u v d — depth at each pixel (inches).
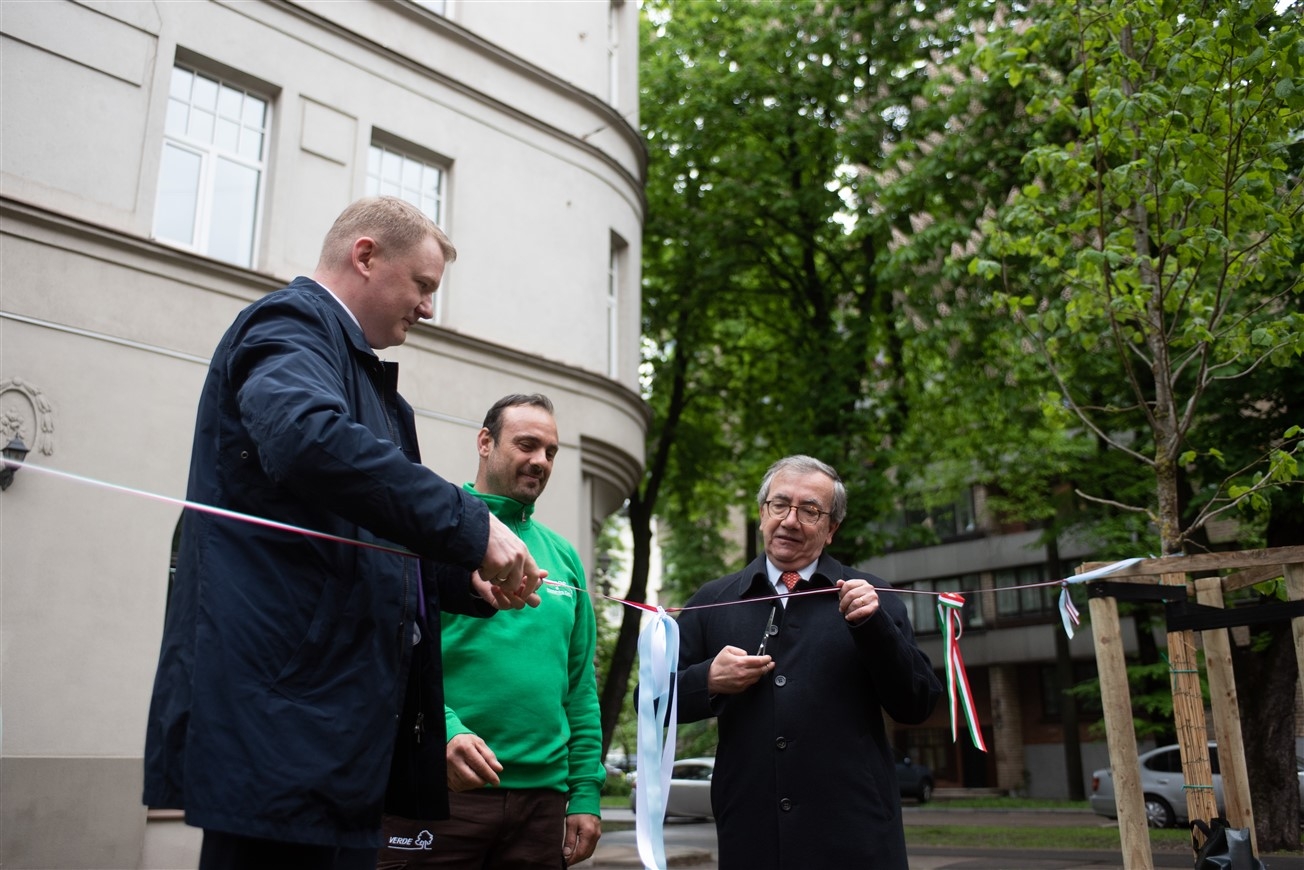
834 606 135.6
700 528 1073.5
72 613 308.0
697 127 697.6
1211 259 261.7
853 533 643.5
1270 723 450.9
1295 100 236.7
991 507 953.5
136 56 355.6
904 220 603.8
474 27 480.7
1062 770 1339.8
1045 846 539.2
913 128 619.2
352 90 423.2
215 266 359.3
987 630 1390.3
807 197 661.3
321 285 92.0
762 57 690.2
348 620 79.1
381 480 73.8
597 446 497.0
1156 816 705.6
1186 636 175.5
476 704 137.0
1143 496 666.2
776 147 709.9
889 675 124.3
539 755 138.9
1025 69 288.4
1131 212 289.4
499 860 137.0
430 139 449.7
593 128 525.7
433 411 424.2
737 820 127.4
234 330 84.7
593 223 515.8
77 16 342.0
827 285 738.8
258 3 394.6
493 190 471.2
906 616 140.5
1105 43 281.9
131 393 333.4
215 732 72.9
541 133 497.4
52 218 321.1
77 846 296.8
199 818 71.1
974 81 570.9
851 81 665.6
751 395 782.5
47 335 317.1
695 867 494.0
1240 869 156.3
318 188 407.2
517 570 80.0
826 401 659.4
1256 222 248.4
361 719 77.6
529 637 142.9
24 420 307.6
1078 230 275.9
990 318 545.3
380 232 94.3
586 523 499.5
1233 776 175.5
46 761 295.0
